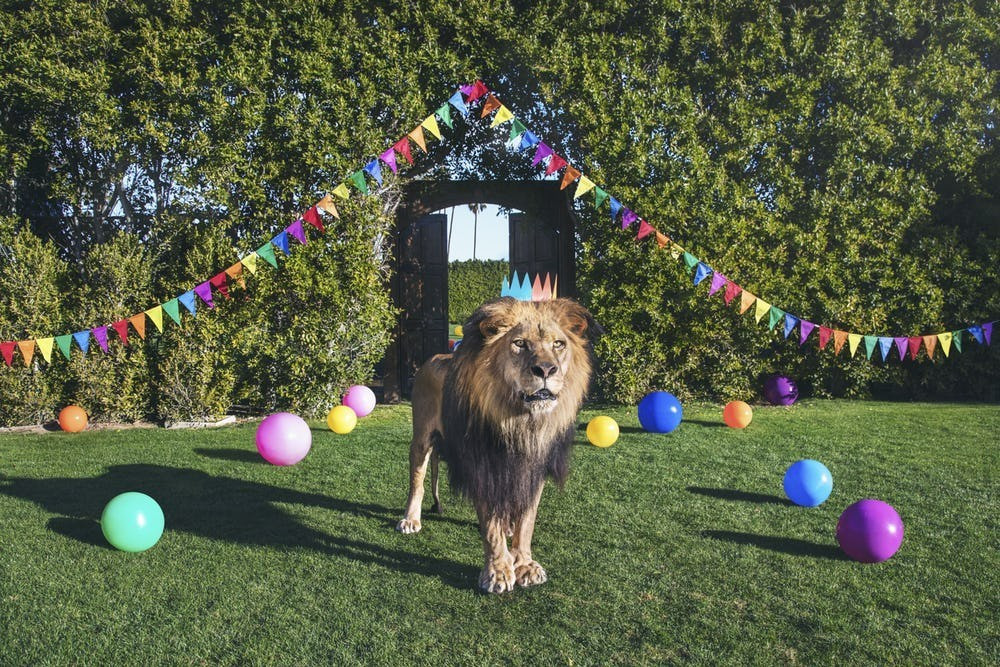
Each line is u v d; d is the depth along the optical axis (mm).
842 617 3551
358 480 6215
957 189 10281
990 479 6062
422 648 3291
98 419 9031
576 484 5961
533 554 4418
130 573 4152
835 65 9711
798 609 3641
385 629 3465
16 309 8695
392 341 10484
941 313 10188
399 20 9430
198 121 9055
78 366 8758
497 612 3633
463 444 3916
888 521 4188
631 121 9570
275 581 4031
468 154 11062
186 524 5023
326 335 9273
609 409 9562
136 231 9867
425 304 12422
